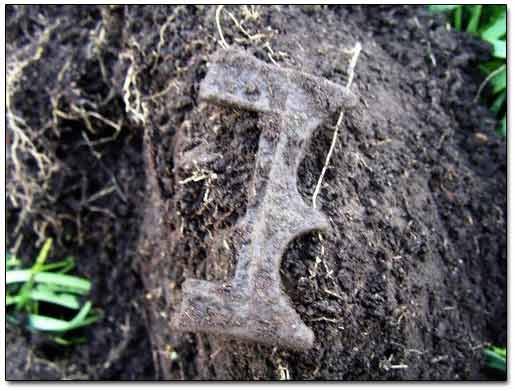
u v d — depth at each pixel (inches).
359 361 7.4
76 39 10.1
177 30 8.4
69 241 10.7
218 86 7.1
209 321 6.5
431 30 9.8
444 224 8.8
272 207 6.7
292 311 6.5
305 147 7.0
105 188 10.3
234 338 6.6
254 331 6.4
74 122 10.2
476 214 9.1
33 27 10.6
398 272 7.7
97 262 10.5
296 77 7.1
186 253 8.0
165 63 8.4
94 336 10.6
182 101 8.1
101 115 9.9
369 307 7.4
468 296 8.8
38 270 10.5
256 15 8.1
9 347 10.6
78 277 10.7
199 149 7.6
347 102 7.1
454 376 8.4
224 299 6.5
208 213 7.5
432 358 8.2
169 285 8.8
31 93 10.2
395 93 8.8
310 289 6.9
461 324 8.6
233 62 7.1
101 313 10.6
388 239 7.7
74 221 10.5
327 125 7.3
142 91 8.7
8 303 10.7
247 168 7.2
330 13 9.2
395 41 9.5
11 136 10.5
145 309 10.0
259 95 7.0
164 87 8.5
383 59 9.1
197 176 7.5
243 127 7.3
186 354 8.9
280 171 6.8
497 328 9.1
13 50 10.6
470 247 8.9
